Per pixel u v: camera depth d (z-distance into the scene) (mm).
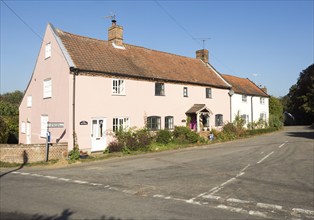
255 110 42500
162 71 27000
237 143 26266
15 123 31094
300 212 7418
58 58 21203
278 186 10203
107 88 21719
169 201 8344
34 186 10352
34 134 24922
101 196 8898
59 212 7414
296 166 14172
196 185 10367
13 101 69500
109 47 25094
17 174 13055
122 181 11086
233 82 40125
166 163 15531
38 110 24219
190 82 28688
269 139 29484
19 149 16984
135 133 21516
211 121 31906
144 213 7285
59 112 20797
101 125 21375
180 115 27844
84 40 23766
